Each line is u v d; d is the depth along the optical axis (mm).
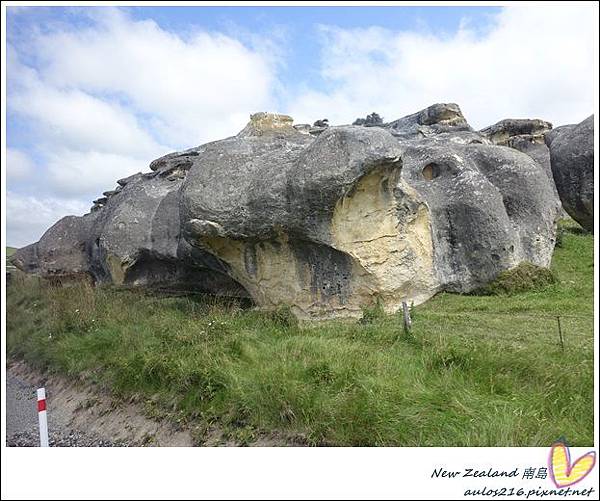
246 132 11891
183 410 6863
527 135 21297
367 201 9867
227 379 6781
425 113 20953
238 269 11109
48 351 10656
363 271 9969
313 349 7328
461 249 11195
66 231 18812
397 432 5328
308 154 9500
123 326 10266
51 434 7848
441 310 10055
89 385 8812
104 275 16719
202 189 10445
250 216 9977
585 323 8461
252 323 9359
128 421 7391
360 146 9172
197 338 8391
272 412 6102
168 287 14867
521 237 11734
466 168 11789
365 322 9188
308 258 10211
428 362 6625
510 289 10648
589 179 11438
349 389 6008
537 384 5930
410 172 12234
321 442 5594
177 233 14062
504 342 7469
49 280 17984
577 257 13141
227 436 6230
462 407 5445
